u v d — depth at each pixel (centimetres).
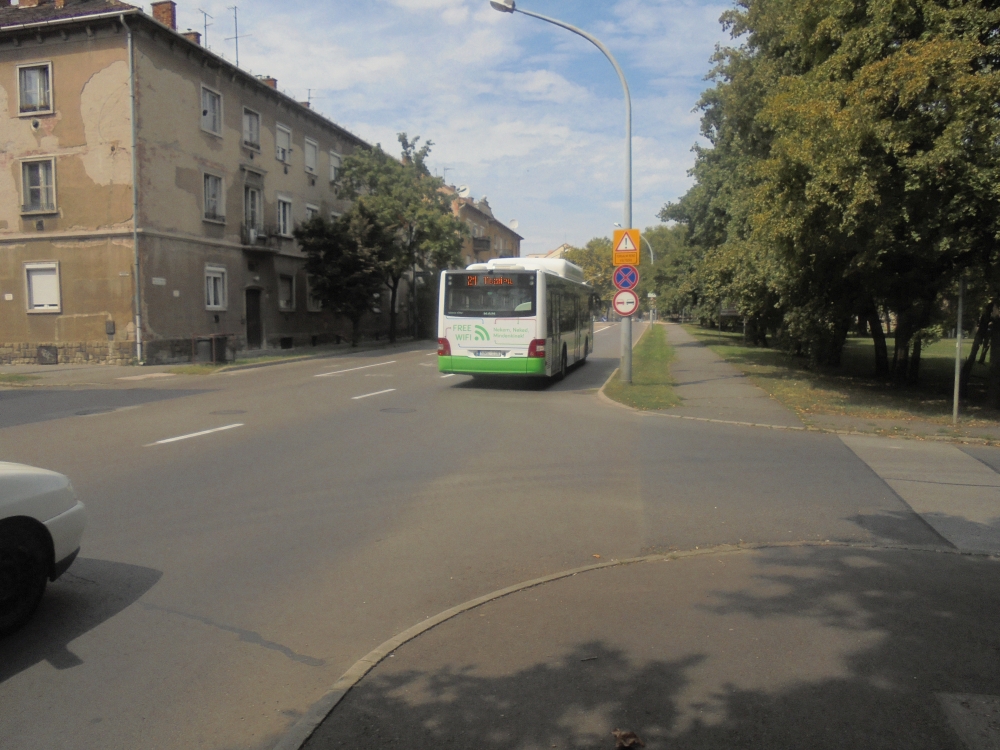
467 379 2034
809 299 1902
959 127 1088
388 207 3903
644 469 880
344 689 352
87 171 2548
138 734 327
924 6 1194
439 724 323
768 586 487
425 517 673
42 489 443
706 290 3334
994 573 514
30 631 430
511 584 510
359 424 1213
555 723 323
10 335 2642
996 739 309
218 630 433
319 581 512
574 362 2333
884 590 479
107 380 2036
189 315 2798
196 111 2841
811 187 1241
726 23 1956
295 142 3656
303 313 3747
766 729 317
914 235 1198
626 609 448
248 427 1173
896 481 823
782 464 916
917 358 1977
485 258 7862
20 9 2720
